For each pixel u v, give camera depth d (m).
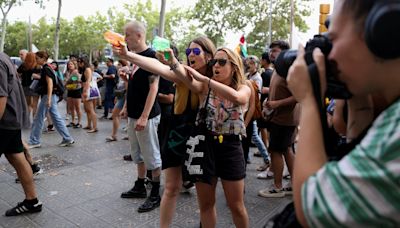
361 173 0.70
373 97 0.88
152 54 3.27
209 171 2.29
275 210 3.54
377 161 0.69
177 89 2.50
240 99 2.26
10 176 4.39
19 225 3.10
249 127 3.71
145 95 3.48
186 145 2.38
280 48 3.94
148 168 3.50
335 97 0.89
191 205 3.57
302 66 0.87
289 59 0.99
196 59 2.46
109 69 9.55
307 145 0.85
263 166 4.87
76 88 7.84
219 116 2.31
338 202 0.72
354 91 0.82
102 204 3.58
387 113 0.73
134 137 3.62
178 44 30.70
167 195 2.60
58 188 4.02
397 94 0.77
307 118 0.87
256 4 24.75
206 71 2.49
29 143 5.96
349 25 0.77
